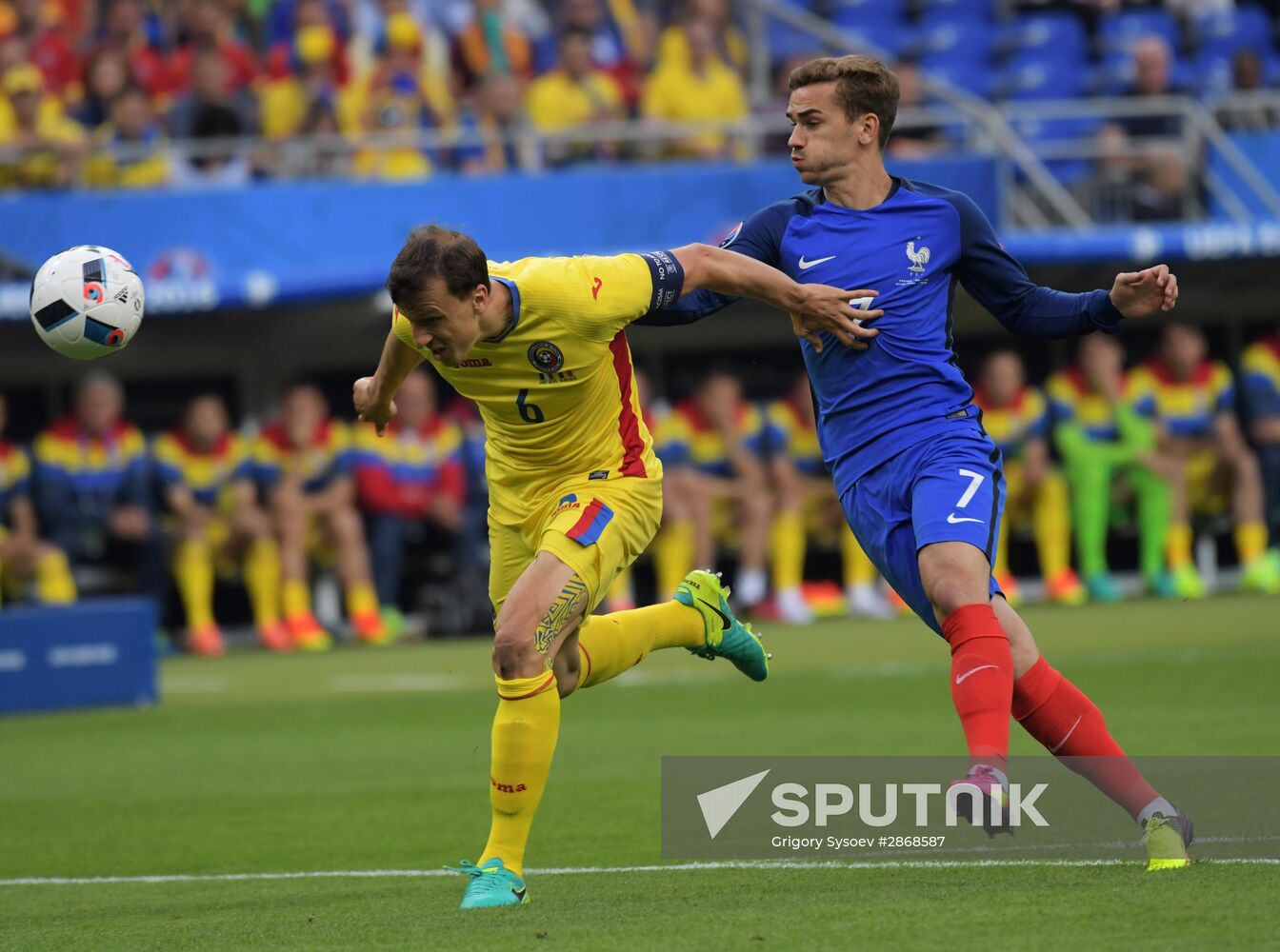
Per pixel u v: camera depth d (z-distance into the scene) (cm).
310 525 5334
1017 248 5403
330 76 5925
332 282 5122
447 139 5575
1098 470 5578
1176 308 6128
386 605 5375
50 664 3828
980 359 6234
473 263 1530
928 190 1766
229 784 2659
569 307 1605
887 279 1723
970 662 1534
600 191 5425
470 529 5400
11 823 2373
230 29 6241
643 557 5900
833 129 1747
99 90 5850
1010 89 6875
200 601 5238
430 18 6412
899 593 1709
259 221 5256
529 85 6278
